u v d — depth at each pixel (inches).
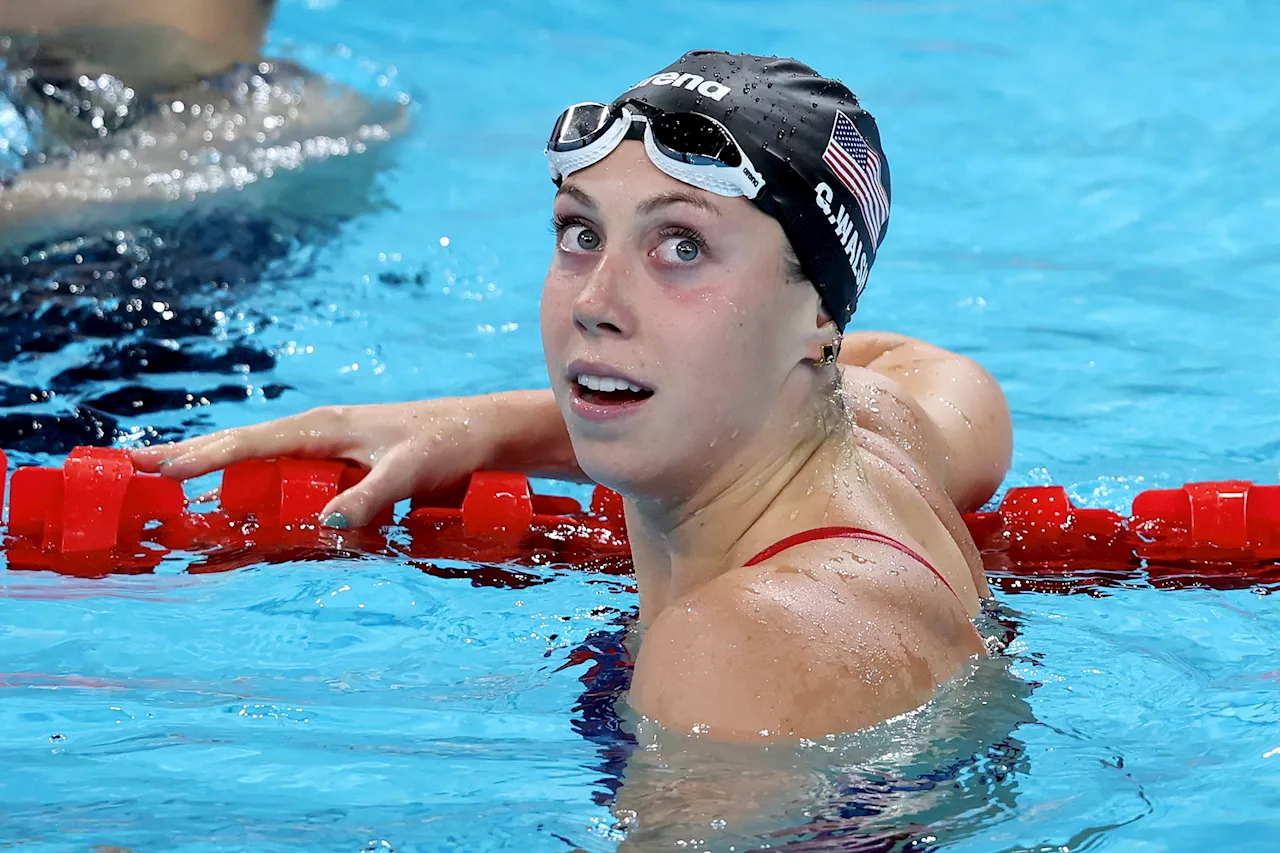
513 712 342.3
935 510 387.2
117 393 610.2
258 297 723.4
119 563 449.4
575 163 313.3
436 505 513.7
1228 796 293.3
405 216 858.1
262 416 596.7
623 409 307.7
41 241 757.9
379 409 506.3
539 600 425.7
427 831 278.7
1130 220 866.1
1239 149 970.7
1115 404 628.4
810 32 1255.5
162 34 951.6
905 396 465.4
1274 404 625.0
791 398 327.3
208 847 273.4
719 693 280.2
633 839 266.4
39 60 891.4
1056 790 293.6
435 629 402.9
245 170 887.7
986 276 787.4
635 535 354.9
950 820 273.6
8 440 559.8
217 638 394.3
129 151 870.4
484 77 1139.9
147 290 716.0
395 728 333.1
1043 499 494.3
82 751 319.0
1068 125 1034.7
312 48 1146.0
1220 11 1270.9
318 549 462.9
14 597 418.9
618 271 304.7
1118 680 355.9
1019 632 387.9
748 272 308.2
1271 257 801.6
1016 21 1275.8
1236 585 437.4
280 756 315.0
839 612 294.0
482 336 695.7
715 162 300.2
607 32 1252.5
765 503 324.8
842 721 281.7
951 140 1013.2
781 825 267.4
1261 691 352.5
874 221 343.3
